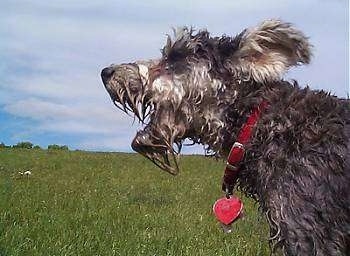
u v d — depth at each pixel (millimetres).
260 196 766
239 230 1396
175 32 841
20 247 1101
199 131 822
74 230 1320
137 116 839
